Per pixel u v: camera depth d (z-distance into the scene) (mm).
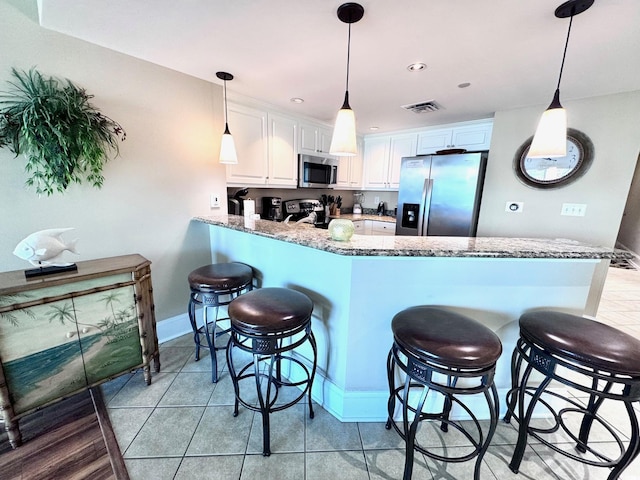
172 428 1424
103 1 1229
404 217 3422
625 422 1551
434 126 3479
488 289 1420
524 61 1699
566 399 1377
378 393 1500
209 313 2438
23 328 1258
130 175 1874
